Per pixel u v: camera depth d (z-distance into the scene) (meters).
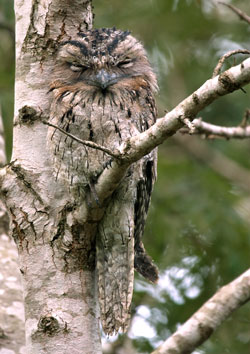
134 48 10.70
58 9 9.66
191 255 14.51
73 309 8.78
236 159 17.00
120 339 13.32
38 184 9.12
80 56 9.89
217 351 13.55
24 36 9.53
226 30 16.95
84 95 9.72
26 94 9.44
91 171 9.45
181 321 13.90
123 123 9.69
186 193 15.20
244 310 14.20
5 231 11.22
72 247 9.00
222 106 16.91
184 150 16.98
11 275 10.82
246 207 15.02
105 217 9.87
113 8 16.56
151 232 14.74
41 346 8.59
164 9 16.66
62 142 9.45
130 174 9.73
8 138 14.91
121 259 10.02
